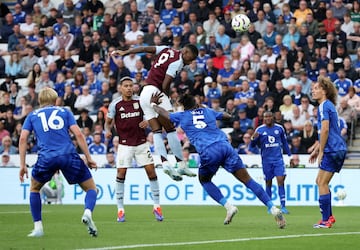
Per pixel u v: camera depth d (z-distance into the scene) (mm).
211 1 53781
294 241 19125
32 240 19344
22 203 43562
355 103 45531
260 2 52719
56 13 56906
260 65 48656
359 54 48750
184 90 47531
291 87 47094
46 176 19797
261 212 34312
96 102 50031
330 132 23531
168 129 26641
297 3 52781
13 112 51688
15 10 58781
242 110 45531
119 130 28422
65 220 27781
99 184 42750
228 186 41625
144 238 19984
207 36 52562
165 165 26359
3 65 55625
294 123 45406
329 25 51000
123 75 50656
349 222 26750
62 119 19641
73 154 19578
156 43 52062
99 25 56031
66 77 52875
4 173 43938
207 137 23547
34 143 47406
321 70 47344
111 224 25828
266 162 34594
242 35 52219
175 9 54656
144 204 41906
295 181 40875
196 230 22828
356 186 40531
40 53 55094
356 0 52312
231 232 22016
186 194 41969
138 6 56500
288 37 50844
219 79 48938
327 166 23562
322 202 23766
